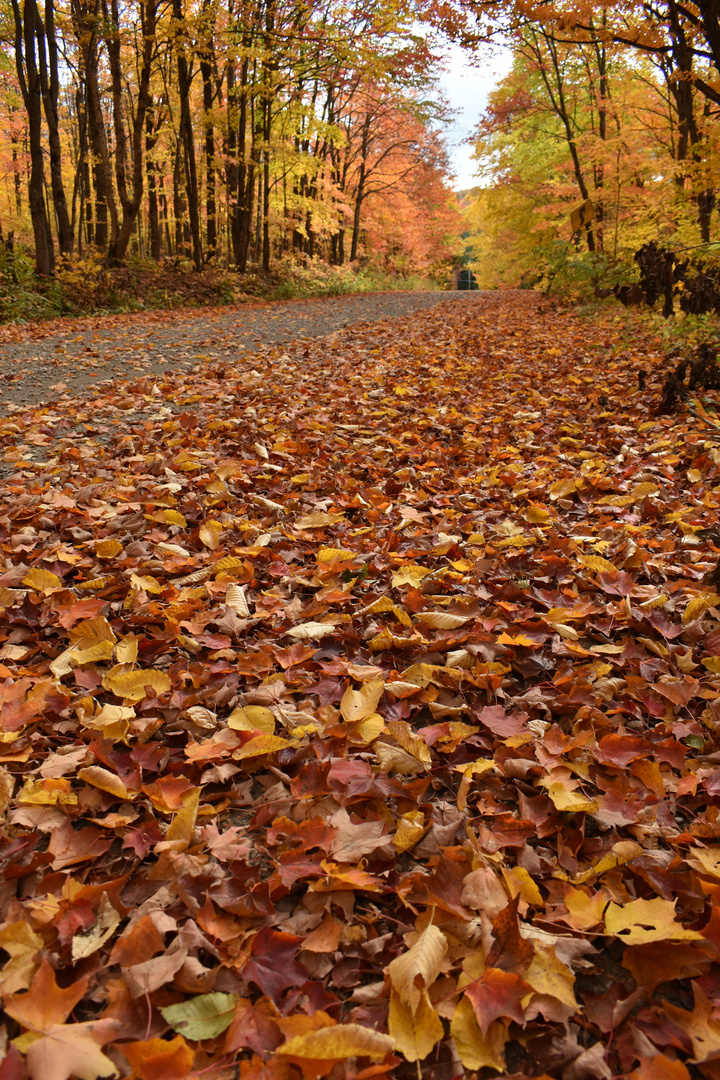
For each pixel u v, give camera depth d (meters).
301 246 28.30
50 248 14.12
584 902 1.31
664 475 3.73
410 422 4.92
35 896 1.32
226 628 2.26
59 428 4.76
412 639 2.18
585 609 2.37
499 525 3.13
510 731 1.78
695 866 1.36
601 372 6.76
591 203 14.23
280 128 21.42
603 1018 1.12
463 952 1.21
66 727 1.80
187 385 6.26
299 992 1.15
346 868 1.38
